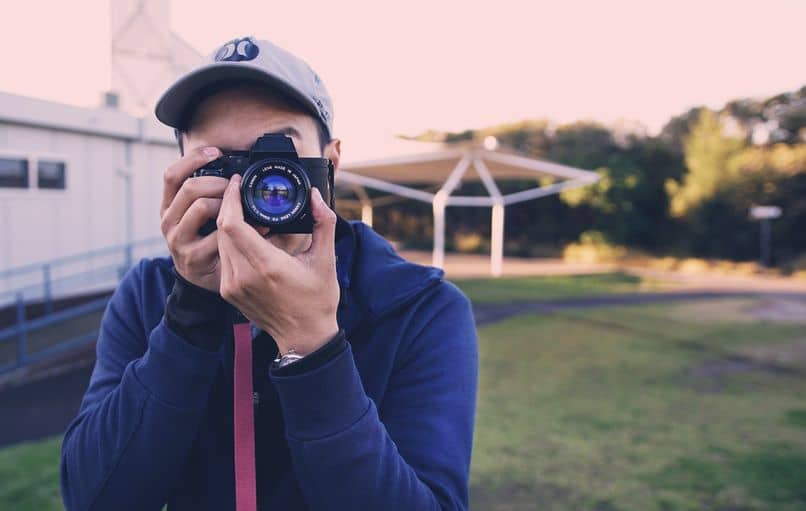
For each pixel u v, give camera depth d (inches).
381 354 41.5
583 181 770.8
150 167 431.8
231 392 41.2
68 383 255.4
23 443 181.6
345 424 33.0
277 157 35.4
